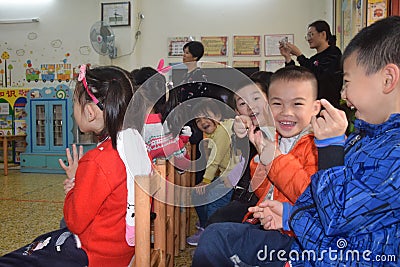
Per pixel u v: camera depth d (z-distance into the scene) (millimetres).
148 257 989
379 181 674
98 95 1066
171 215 1577
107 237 1019
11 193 3557
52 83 5098
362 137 789
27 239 2236
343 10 3328
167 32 4957
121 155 975
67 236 1082
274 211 918
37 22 5121
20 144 5191
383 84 702
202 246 921
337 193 701
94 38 4562
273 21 4738
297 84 1064
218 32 4852
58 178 4457
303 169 966
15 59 5180
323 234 765
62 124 4930
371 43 712
